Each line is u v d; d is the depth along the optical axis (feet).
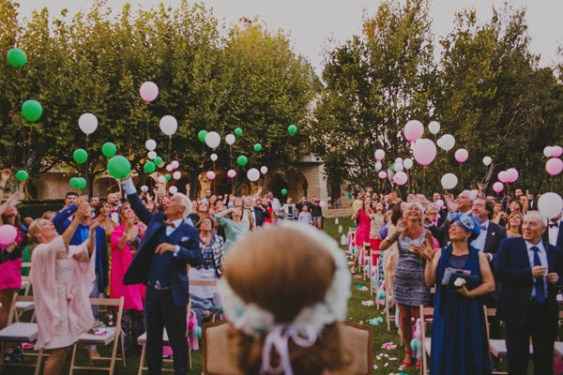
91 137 68.18
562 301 21.79
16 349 19.61
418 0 74.95
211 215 26.89
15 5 67.92
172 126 31.12
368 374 10.49
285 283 3.60
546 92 77.00
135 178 77.36
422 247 15.97
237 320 3.80
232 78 77.97
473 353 14.42
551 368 15.35
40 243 15.98
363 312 27.37
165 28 75.46
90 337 17.48
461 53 72.84
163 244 15.56
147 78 71.00
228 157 80.64
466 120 66.80
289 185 119.96
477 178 69.56
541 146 77.77
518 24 75.25
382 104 73.67
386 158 74.13
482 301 14.92
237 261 3.75
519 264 15.33
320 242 3.90
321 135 82.23
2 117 64.95
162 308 15.78
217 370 11.35
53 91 65.00
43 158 72.38
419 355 18.01
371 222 34.99
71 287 15.74
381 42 76.07
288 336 3.77
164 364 19.77
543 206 18.62
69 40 71.26
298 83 90.89
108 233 21.57
